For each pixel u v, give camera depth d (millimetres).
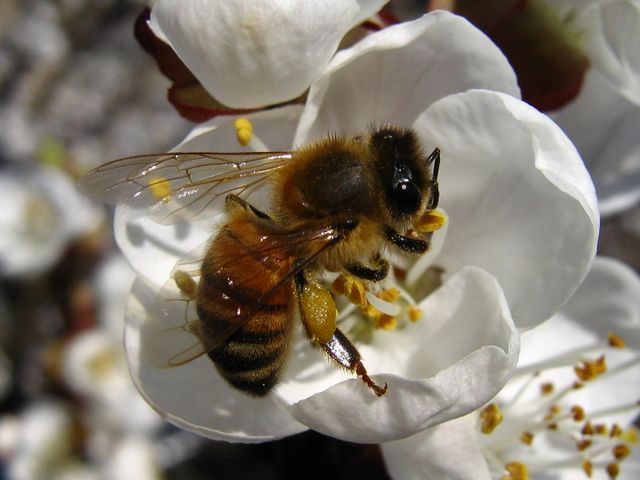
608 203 47
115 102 85
